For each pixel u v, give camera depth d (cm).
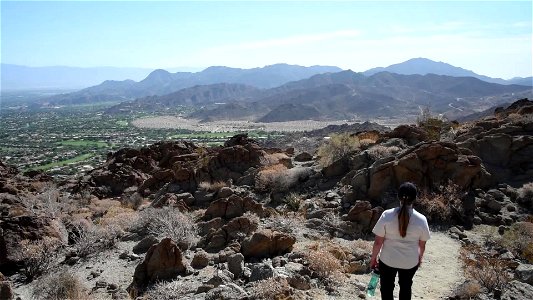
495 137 1678
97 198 2377
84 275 1161
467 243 1198
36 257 1241
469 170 1463
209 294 880
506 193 1471
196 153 2781
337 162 1742
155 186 2266
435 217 1366
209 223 1391
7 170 3072
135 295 974
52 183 2764
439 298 884
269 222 1362
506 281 924
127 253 1272
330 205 1473
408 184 679
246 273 988
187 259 1152
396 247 675
